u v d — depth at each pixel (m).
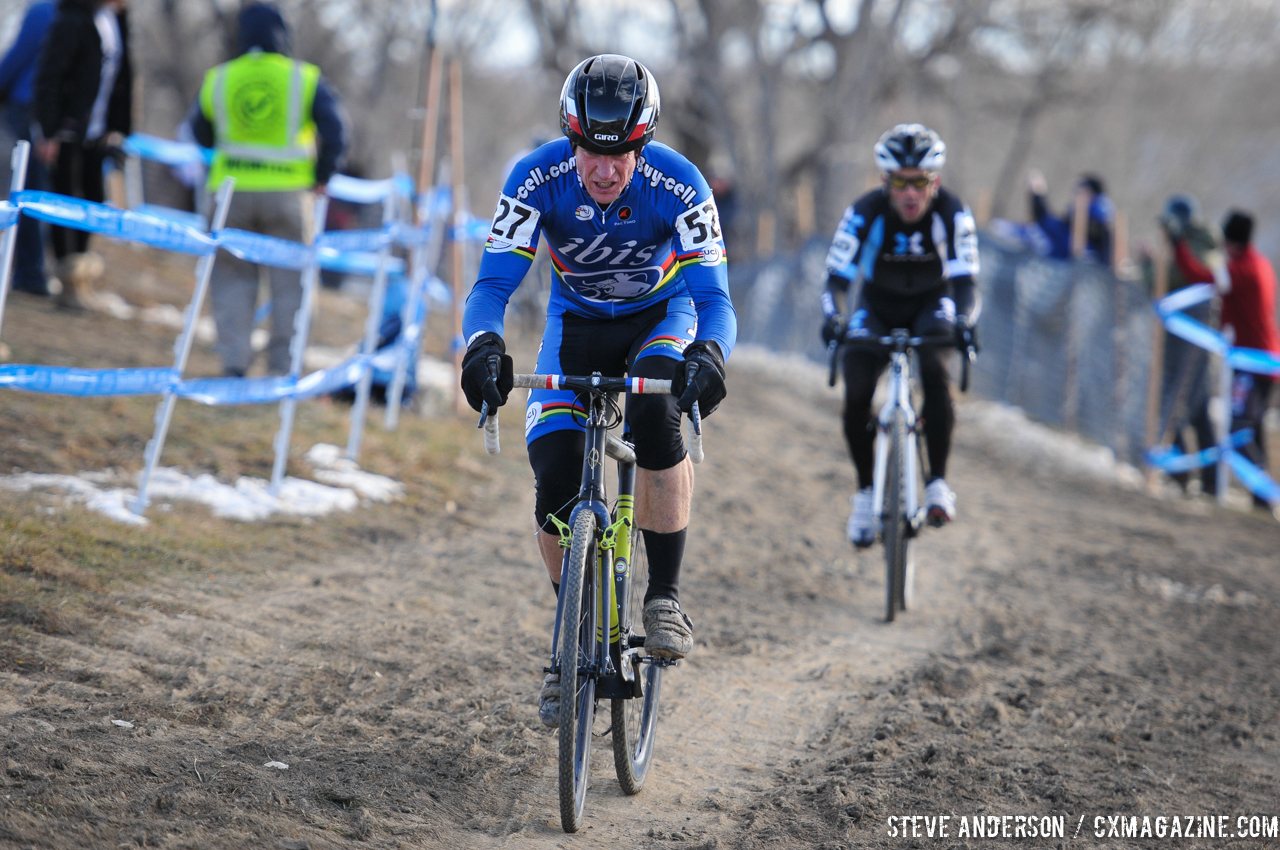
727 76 67.50
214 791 8.54
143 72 64.50
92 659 10.34
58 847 7.40
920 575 17.62
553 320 10.02
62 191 21.89
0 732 8.70
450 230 22.28
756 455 24.44
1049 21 73.31
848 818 9.44
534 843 8.69
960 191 75.25
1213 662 14.77
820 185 63.97
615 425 9.41
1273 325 27.59
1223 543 22.48
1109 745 11.47
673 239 9.41
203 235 13.77
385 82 68.75
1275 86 89.19
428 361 25.95
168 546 13.24
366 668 11.31
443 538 16.03
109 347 20.69
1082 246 31.55
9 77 20.73
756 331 45.34
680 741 11.02
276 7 19.83
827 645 14.06
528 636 12.87
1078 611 16.48
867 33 61.81
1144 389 28.03
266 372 21.47
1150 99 86.94
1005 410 31.31
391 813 8.72
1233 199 101.25
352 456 17.88
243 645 11.30
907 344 15.06
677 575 9.61
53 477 14.25
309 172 19.98
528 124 87.75
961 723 11.75
